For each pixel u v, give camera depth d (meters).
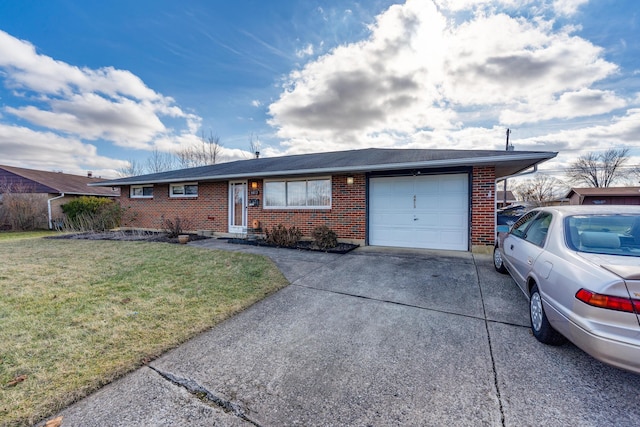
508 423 1.81
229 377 2.33
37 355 2.63
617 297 1.95
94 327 3.22
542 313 2.79
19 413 1.90
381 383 2.23
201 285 4.81
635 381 2.21
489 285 4.67
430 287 4.64
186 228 11.94
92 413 1.92
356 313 3.66
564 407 1.95
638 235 2.67
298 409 1.96
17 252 7.83
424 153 8.45
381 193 8.37
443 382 2.24
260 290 4.56
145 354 2.67
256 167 10.44
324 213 9.14
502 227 5.18
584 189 23.84
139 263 6.40
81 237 11.05
